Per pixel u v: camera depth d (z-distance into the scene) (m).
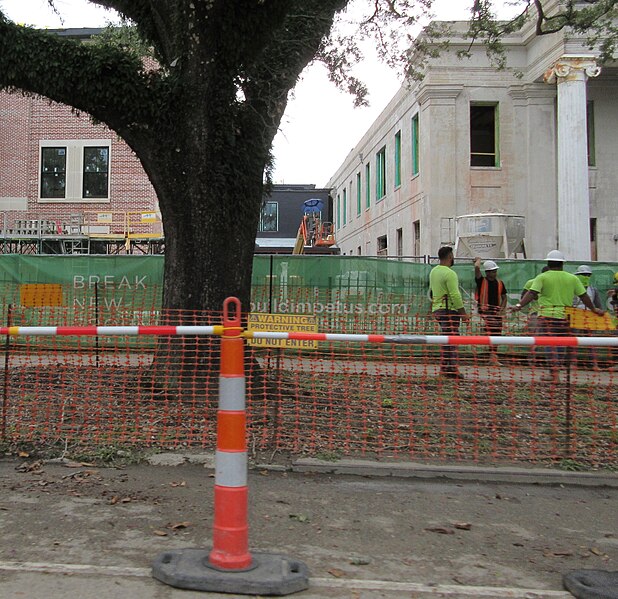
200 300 6.78
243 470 3.36
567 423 5.79
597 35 11.40
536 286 8.50
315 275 11.15
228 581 3.14
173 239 6.91
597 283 11.85
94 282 11.17
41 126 21.44
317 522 4.21
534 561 3.70
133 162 21.44
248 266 7.11
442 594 3.22
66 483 4.86
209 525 4.08
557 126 18.56
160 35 7.22
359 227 30.25
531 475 5.20
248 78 7.14
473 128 19.16
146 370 7.28
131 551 3.66
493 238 17.19
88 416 6.18
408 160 21.48
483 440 5.95
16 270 11.16
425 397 6.51
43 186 21.50
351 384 7.36
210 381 6.59
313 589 3.23
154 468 5.26
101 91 6.50
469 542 3.96
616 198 19.00
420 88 18.97
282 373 7.22
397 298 11.15
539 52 17.97
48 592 3.12
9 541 3.77
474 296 10.82
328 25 7.77
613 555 3.81
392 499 4.73
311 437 5.83
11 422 6.03
